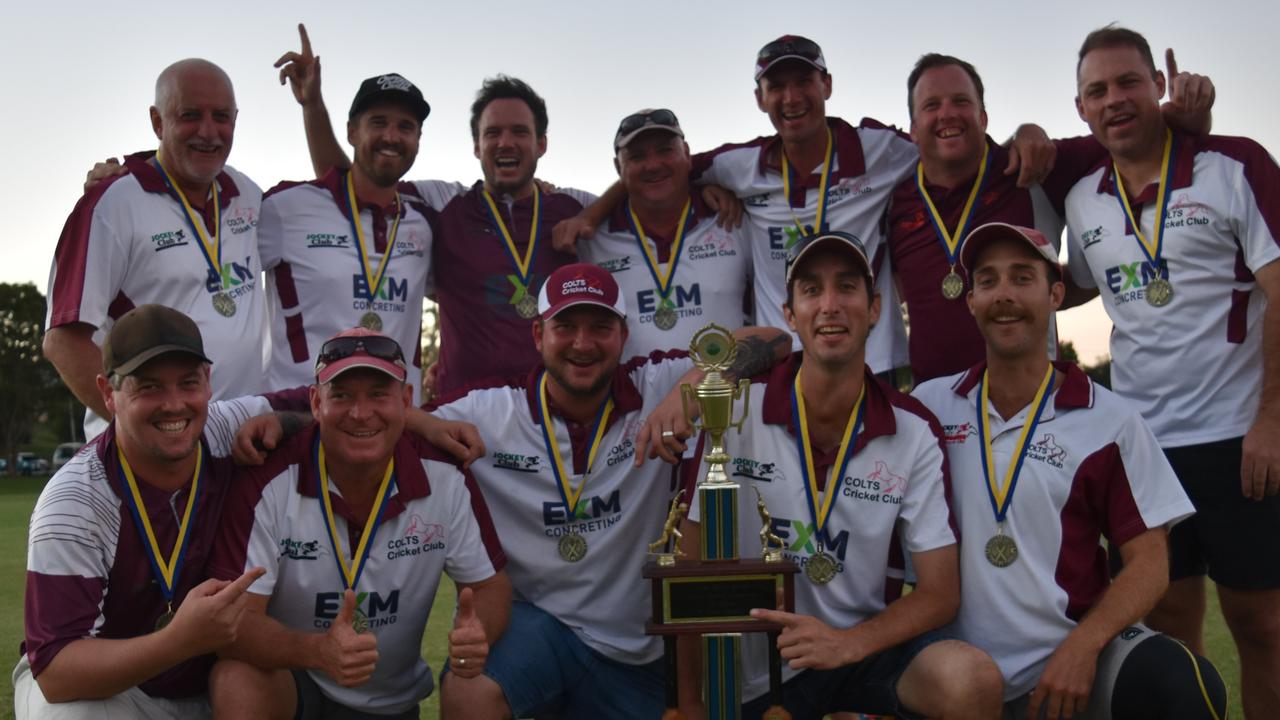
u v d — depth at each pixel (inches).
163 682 160.9
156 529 160.1
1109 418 169.5
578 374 183.2
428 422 182.9
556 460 188.2
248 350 206.5
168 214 200.5
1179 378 196.9
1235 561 194.9
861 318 165.3
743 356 189.2
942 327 216.1
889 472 171.3
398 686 178.7
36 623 152.2
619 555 189.6
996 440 172.1
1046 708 160.7
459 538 176.9
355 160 227.3
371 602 170.4
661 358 201.0
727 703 159.8
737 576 157.6
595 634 187.3
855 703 173.6
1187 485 197.2
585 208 246.7
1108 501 169.3
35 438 3506.4
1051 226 218.7
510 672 176.7
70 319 191.3
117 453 159.9
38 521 155.3
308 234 222.5
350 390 161.3
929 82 212.7
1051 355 212.7
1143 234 199.6
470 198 240.2
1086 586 167.3
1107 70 197.3
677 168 228.1
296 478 167.9
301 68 240.1
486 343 232.5
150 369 151.9
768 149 231.8
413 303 229.5
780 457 175.2
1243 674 199.6
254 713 156.8
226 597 144.1
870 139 227.5
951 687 156.1
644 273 232.1
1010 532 168.2
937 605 164.6
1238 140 196.1
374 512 169.8
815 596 173.2
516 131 233.6
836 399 170.9
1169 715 152.4
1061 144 217.0
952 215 216.7
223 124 200.4
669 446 177.3
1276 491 184.9
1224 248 193.9
